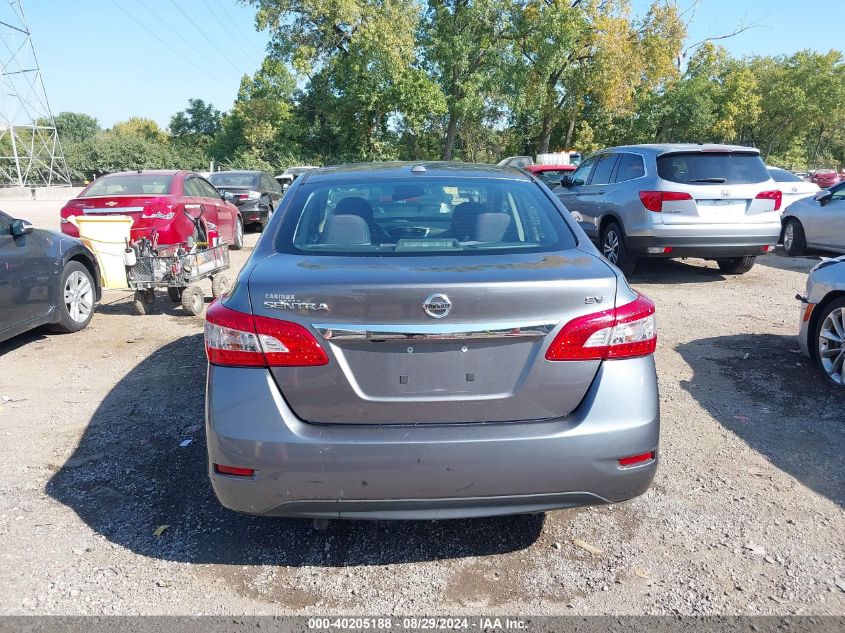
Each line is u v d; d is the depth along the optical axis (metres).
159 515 3.34
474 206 3.32
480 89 39.62
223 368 2.62
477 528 3.24
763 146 66.56
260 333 2.56
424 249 3.00
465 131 47.00
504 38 38.28
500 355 2.59
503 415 2.61
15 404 4.84
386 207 3.29
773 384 5.07
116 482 3.67
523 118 44.88
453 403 2.58
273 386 2.58
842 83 61.31
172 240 8.23
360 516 2.63
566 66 38.41
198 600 2.70
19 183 42.03
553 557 3.00
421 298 2.51
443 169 3.79
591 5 36.16
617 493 2.68
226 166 43.66
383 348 2.56
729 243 8.50
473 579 2.84
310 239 3.10
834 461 3.85
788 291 8.54
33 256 6.11
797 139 66.00
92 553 3.02
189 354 5.97
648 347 2.73
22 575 2.85
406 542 3.13
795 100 60.12
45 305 6.26
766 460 3.88
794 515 3.30
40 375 5.48
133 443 4.14
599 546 3.07
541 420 2.62
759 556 2.97
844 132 80.00
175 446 4.10
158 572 2.89
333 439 2.53
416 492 2.55
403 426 2.58
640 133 45.16
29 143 51.12
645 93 42.44
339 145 44.47
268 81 41.72
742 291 8.54
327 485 2.54
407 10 37.47
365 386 2.57
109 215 8.25
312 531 3.22
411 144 44.28
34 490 3.58
